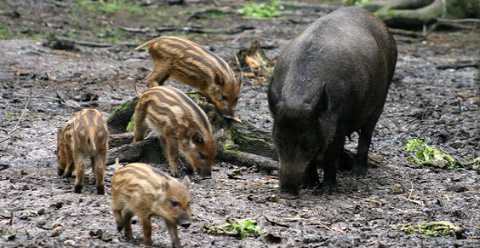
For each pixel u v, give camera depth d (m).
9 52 22.52
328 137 12.16
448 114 18.61
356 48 12.95
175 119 12.88
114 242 9.82
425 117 18.38
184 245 9.91
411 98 20.27
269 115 17.86
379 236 10.70
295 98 12.04
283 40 28.22
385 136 16.67
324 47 12.63
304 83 12.22
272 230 10.74
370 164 14.41
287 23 31.94
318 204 12.02
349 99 12.67
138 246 9.66
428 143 16.25
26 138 14.87
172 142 12.98
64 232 10.12
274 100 12.45
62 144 12.42
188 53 15.02
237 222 10.60
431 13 30.80
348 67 12.63
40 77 20.19
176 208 9.27
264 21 32.06
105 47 24.94
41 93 18.56
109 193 11.88
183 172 13.27
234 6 34.41
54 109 17.27
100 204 11.30
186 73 15.09
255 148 14.05
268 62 22.14
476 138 16.48
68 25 27.88
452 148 15.94
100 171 11.66
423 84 22.06
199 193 12.22
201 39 27.64
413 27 30.72
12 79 19.81
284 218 11.25
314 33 12.92
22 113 16.11
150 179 9.43
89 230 10.23
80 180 11.78
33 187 12.05
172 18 31.28
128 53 24.44
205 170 12.97
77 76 20.78
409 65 24.77
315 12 34.56
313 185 12.98
